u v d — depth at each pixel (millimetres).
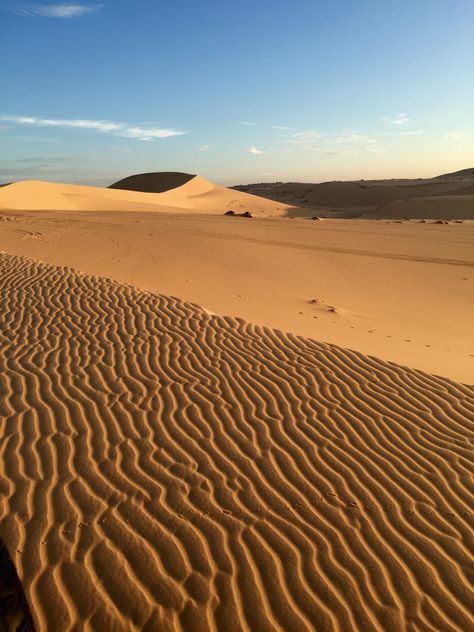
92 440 5137
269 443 5293
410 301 17688
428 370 8805
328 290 18375
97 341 7887
